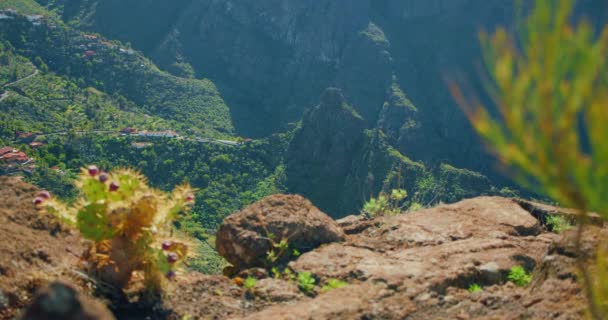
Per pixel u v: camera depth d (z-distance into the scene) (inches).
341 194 4965.6
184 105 7504.9
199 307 172.4
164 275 171.3
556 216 259.9
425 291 173.3
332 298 171.3
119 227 166.2
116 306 164.1
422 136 6943.9
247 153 5497.1
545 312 150.9
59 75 7126.0
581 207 61.3
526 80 57.4
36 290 157.2
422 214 258.2
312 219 231.0
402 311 163.5
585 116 56.9
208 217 4933.6
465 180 4808.1
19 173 4037.9
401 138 6948.8
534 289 169.6
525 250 216.4
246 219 223.6
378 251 221.3
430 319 160.7
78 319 78.0
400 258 206.8
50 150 4884.4
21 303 152.3
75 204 172.6
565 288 156.5
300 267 202.5
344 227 249.8
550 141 58.3
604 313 82.7
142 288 171.9
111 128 6033.5
